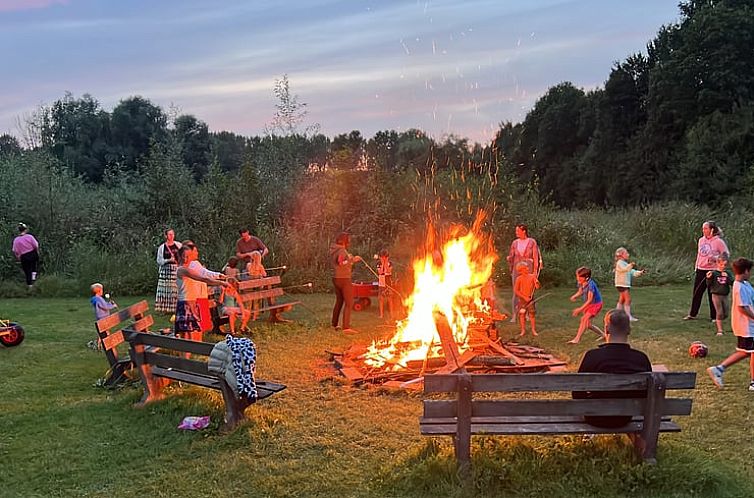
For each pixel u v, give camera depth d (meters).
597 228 20.11
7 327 9.96
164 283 11.97
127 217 19.25
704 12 42.19
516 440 5.45
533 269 11.06
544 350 9.34
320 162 21.39
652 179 44.00
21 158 20.69
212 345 6.41
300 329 11.00
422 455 5.35
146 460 5.55
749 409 6.56
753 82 40.25
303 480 5.12
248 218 18.56
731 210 23.36
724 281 10.06
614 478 4.84
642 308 12.70
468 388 4.86
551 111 59.38
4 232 17.64
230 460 5.50
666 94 43.25
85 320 12.23
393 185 20.06
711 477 4.82
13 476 5.32
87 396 7.43
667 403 4.93
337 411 6.71
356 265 16.67
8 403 7.14
